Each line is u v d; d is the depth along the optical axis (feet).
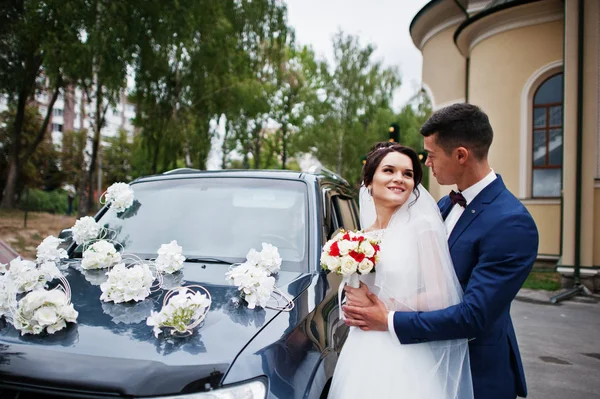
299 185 11.28
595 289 31.19
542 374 16.15
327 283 9.10
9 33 59.16
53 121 201.57
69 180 145.89
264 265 8.77
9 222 57.36
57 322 6.50
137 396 5.58
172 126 74.13
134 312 7.08
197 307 6.59
